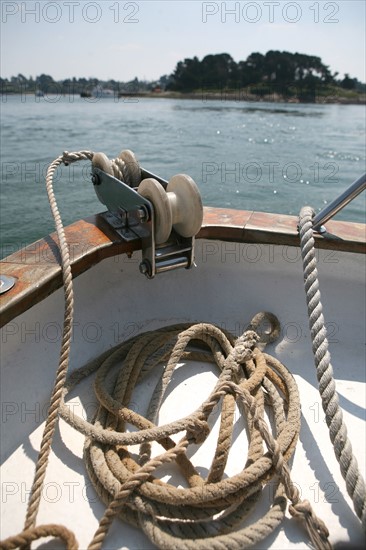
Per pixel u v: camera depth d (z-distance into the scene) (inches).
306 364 73.7
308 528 47.9
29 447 57.0
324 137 595.8
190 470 53.6
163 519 48.8
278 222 80.2
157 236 62.4
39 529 45.3
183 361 72.9
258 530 46.8
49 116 749.9
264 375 64.3
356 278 79.4
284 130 655.1
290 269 81.5
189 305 82.3
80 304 72.4
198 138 559.5
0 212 235.5
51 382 64.4
